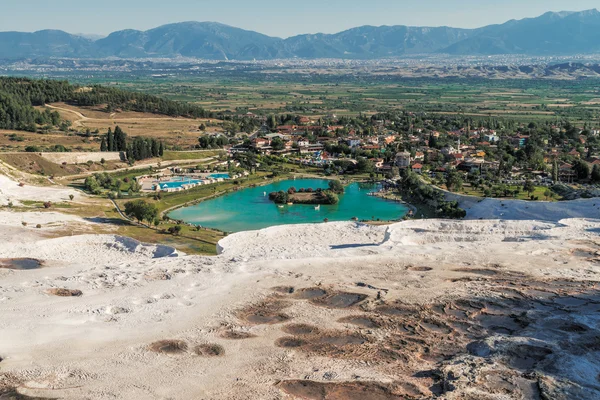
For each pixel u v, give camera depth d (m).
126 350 55.75
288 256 90.50
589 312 65.81
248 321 63.16
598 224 114.75
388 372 51.41
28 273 80.62
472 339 58.84
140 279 77.00
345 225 117.06
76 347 56.19
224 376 50.91
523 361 53.12
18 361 53.06
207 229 141.88
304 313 65.19
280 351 55.81
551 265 84.75
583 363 52.50
